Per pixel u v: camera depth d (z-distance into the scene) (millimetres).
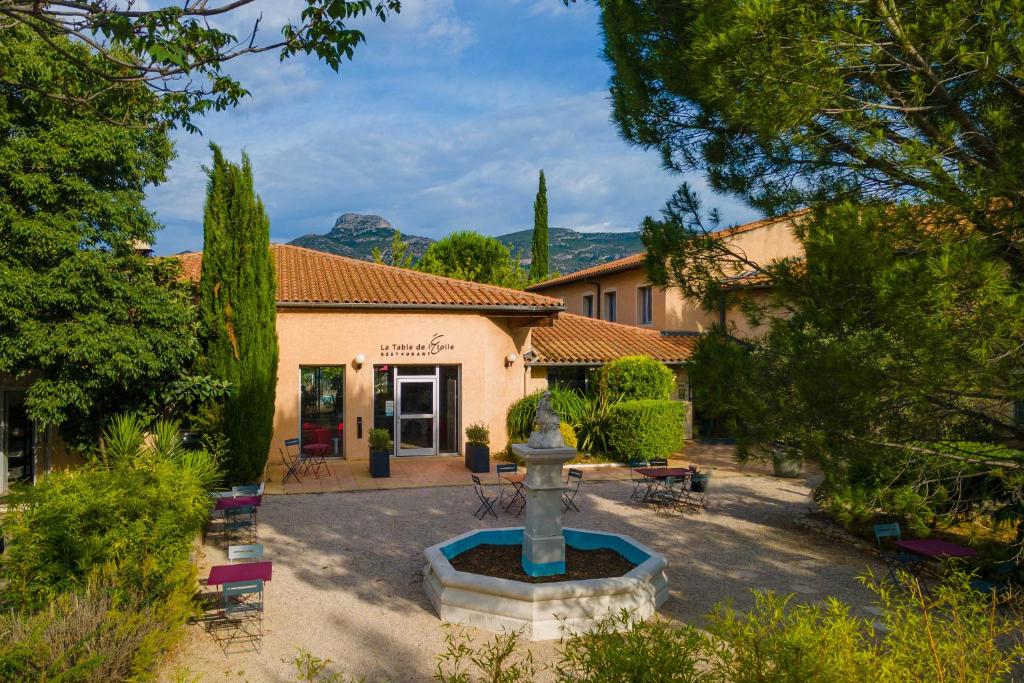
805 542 10844
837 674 3484
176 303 13375
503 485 14992
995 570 7629
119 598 6461
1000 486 7637
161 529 7562
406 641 7066
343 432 17688
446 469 16797
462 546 9273
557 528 8266
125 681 5707
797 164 6152
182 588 7141
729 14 4996
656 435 17562
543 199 42125
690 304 7027
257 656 6711
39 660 5383
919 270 4027
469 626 7434
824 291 4773
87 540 7160
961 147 4848
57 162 11617
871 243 4441
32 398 11875
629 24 6738
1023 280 4723
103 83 6418
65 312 12047
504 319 18922
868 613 7719
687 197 6949
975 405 4859
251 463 14133
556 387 19219
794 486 15477
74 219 12016
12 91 10742
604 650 3902
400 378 18250
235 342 14062
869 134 4855
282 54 5441
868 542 10422
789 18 4711
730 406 5500
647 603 7676
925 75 4859
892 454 5020
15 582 6852
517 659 6672
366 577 9062
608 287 27438
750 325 6008
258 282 14320
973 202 4340
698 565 9648
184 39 5195
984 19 4332
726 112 5406
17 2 4719
